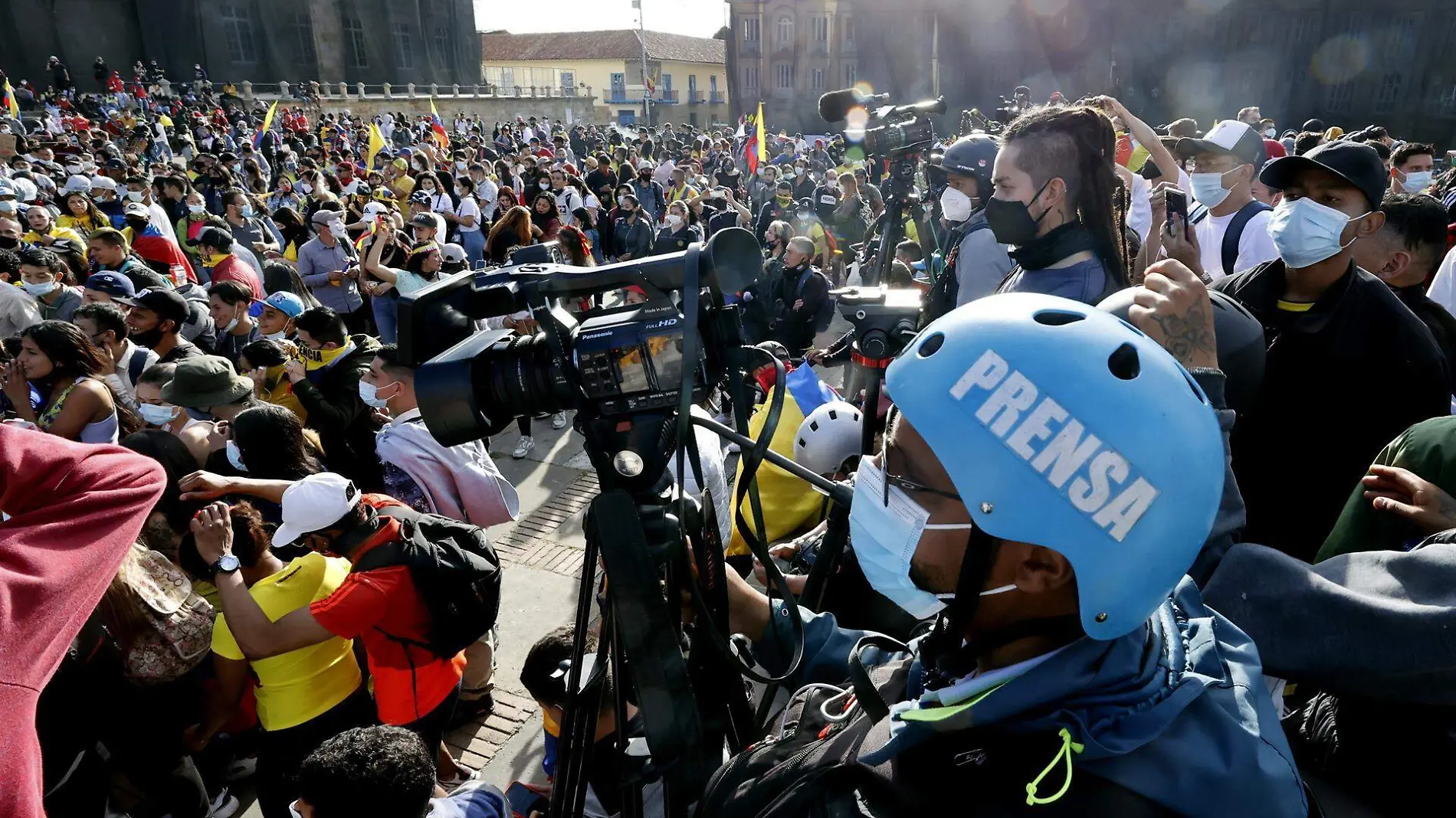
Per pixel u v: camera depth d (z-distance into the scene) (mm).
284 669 2480
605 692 1521
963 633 837
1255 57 43625
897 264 4398
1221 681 773
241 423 3043
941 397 783
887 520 893
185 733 2727
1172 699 726
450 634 2525
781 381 1226
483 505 3377
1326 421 2062
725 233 1146
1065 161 1877
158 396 3625
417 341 1252
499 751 3191
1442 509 1378
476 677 3295
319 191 12359
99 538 1088
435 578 2445
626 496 1198
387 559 2402
